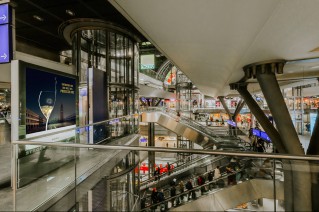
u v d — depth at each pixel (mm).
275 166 3266
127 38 14508
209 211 4109
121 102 13703
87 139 8055
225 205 4277
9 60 5102
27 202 3359
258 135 15047
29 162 4172
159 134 29734
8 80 10359
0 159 5859
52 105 5363
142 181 5668
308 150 7859
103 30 13328
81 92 8398
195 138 16641
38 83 4855
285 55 6223
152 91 33750
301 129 16500
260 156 2586
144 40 15516
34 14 13570
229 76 10148
